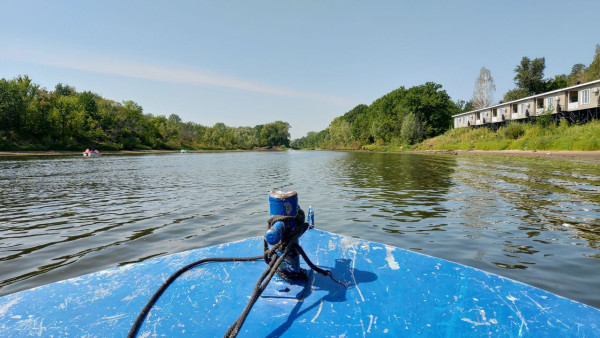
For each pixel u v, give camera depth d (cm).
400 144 6384
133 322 183
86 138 6062
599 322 179
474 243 521
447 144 4856
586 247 495
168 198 973
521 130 3675
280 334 170
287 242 213
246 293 212
